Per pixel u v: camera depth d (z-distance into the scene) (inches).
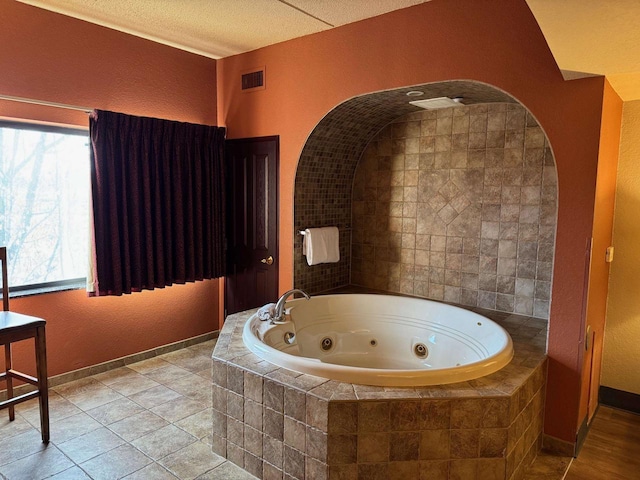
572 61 77.0
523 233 123.0
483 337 107.5
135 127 128.4
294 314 124.0
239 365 87.1
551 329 95.0
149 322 145.3
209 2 107.6
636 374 113.6
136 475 85.8
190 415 108.8
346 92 121.2
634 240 110.8
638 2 53.9
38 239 123.1
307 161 136.7
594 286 96.0
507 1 94.3
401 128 143.3
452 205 134.9
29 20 110.9
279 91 137.3
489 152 127.0
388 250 150.0
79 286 128.3
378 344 131.0
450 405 74.2
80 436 99.0
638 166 108.7
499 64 96.3
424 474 75.7
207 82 153.9
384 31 112.7
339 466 74.9
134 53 132.9
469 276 133.3
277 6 108.8
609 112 93.3
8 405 90.7
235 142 152.5
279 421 80.7
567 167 90.6
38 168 121.6
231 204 156.4
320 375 81.8
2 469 86.7
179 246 142.0
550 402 96.3
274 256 143.9
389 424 74.1
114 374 132.8
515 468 82.2
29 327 93.0
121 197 127.3
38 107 114.0
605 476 88.5
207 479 84.9
